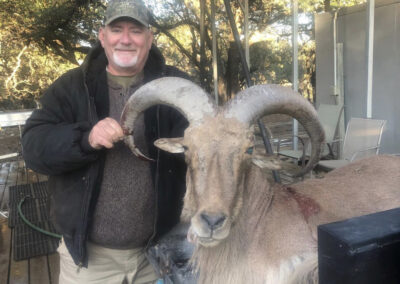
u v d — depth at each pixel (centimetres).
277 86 236
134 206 269
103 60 278
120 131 225
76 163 235
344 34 804
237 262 229
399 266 112
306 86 1309
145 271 302
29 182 818
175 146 234
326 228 117
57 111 255
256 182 238
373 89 727
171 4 1260
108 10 259
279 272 225
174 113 280
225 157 212
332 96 852
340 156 798
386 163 304
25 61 1516
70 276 282
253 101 226
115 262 283
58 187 259
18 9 1086
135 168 267
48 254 475
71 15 1103
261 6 1205
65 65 1584
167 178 272
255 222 233
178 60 1420
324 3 1146
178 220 288
